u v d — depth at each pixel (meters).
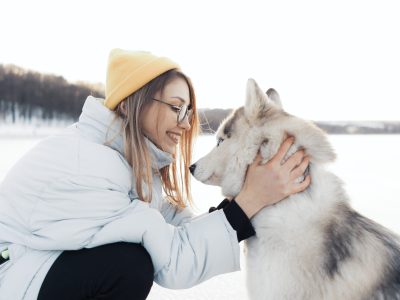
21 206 1.56
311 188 1.66
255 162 1.71
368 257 1.55
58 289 1.50
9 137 16.84
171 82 1.72
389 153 11.55
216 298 2.21
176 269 1.59
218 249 1.61
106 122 1.70
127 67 1.70
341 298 1.52
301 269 1.54
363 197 4.91
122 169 1.63
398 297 1.48
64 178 1.52
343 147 14.22
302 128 1.71
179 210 2.14
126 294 1.56
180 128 1.82
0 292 1.48
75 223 1.52
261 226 1.66
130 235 1.56
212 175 1.96
